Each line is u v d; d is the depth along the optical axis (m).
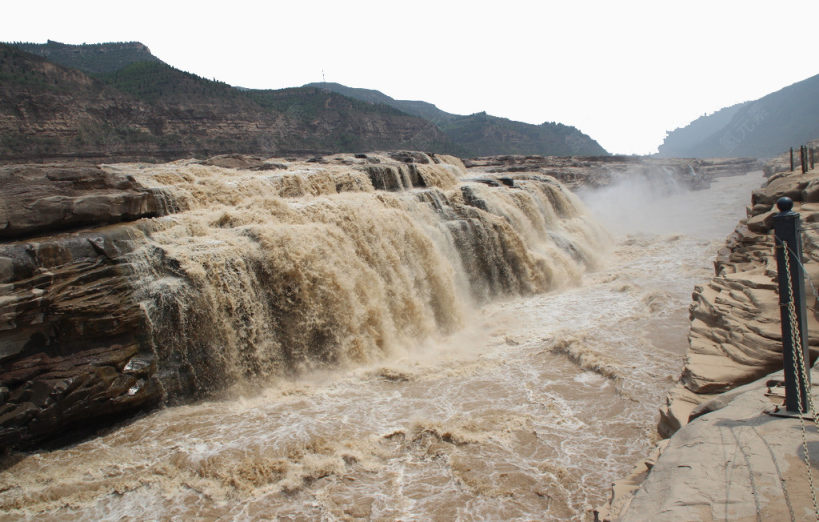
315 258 16.31
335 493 9.90
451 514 9.28
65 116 71.44
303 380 15.10
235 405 13.50
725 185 83.56
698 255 30.72
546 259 25.72
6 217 12.66
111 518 9.42
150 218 15.86
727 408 7.17
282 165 28.67
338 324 16.19
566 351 16.25
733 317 11.82
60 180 14.48
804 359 6.43
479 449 11.14
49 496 9.97
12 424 10.84
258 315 15.06
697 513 5.09
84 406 11.66
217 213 17.23
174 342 13.56
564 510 9.27
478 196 26.83
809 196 18.70
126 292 13.16
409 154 36.81
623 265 29.92
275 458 10.88
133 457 11.12
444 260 21.83
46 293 11.80
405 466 10.69
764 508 5.01
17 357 11.35
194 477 10.41
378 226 19.61
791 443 5.95
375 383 14.74
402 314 18.77
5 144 63.38
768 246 16.27
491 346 17.62
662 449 7.77
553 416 12.43
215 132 93.88
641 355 15.52
